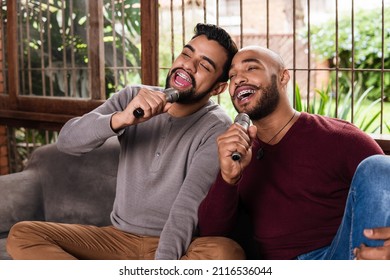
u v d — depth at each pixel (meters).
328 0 6.14
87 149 2.13
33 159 2.73
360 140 1.90
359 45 5.81
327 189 1.90
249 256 2.19
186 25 3.54
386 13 5.75
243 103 1.97
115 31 3.13
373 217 1.63
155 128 2.16
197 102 2.12
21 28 3.43
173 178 2.06
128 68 3.11
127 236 2.09
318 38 5.93
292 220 1.92
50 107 3.33
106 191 2.54
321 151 1.90
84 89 3.25
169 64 3.87
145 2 2.87
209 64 2.07
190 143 2.07
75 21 3.23
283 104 1.97
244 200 2.02
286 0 6.20
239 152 1.75
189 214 1.91
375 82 5.77
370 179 1.67
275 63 1.97
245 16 6.41
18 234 1.89
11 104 3.49
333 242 1.81
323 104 3.42
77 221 2.58
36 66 3.40
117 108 2.20
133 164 2.14
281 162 1.94
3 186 2.57
